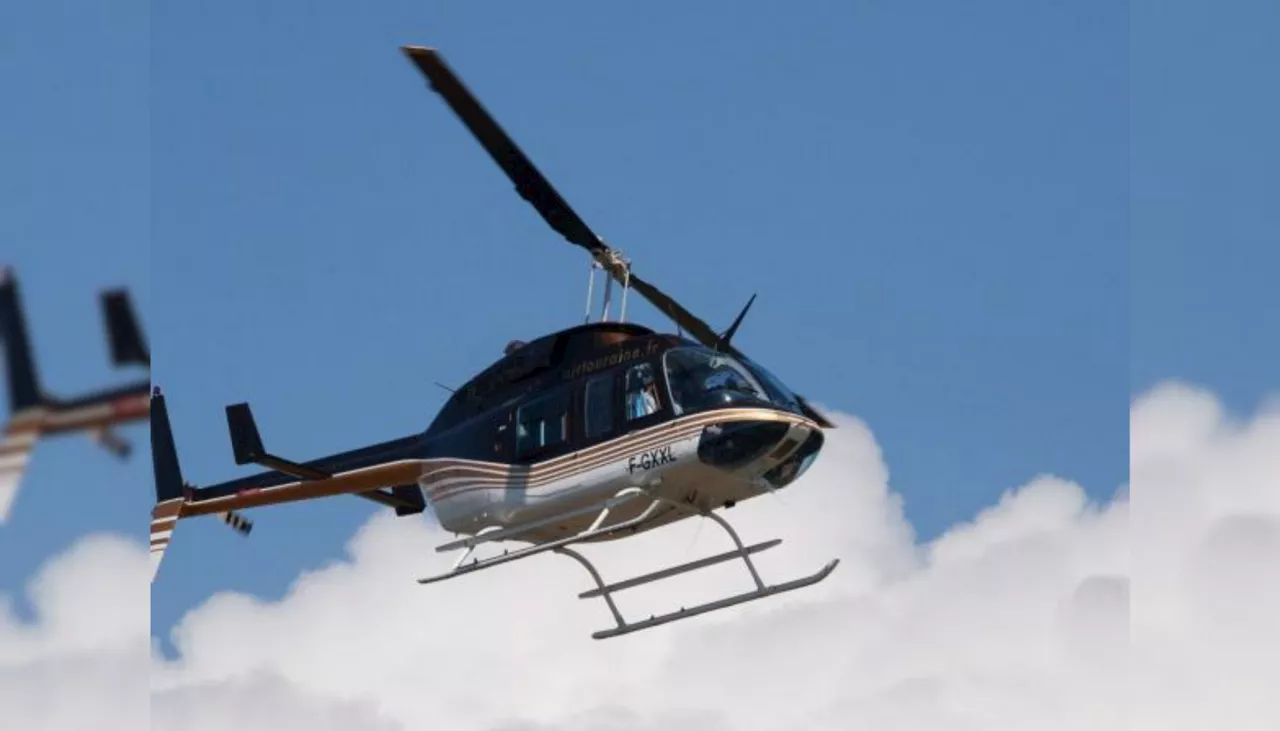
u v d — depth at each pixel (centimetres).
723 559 6119
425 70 5694
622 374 6075
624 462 5931
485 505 6397
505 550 6369
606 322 6406
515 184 6241
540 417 6284
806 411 6178
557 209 6309
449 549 6384
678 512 6106
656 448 5850
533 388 6397
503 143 6025
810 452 5969
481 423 6506
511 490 6294
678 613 6159
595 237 6469
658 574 6209
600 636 6253
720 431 5700
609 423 6028
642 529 6203
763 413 5712
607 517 6169
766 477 5978
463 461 6512
